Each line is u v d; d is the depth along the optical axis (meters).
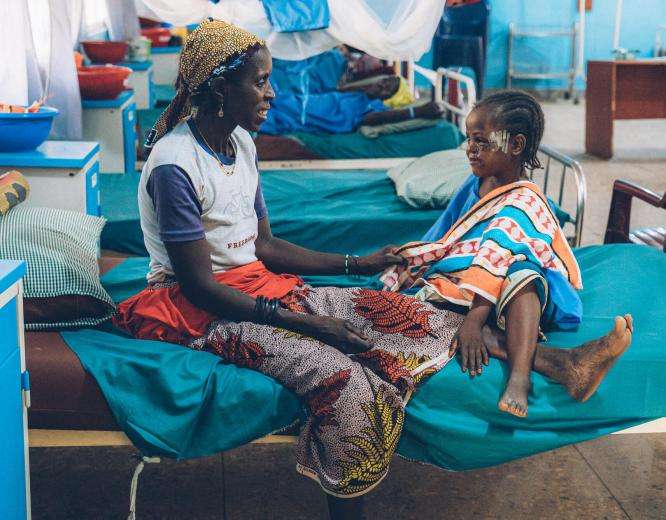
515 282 2.07
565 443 2.11
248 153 2.26
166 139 2.09
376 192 4.08
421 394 2.07
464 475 2.64
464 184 2.47
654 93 7.73
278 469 2.66
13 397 1.85
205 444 2.06
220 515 2.41
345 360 2.04
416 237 3.63
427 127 5.24
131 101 4.69
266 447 2.79
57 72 3.62
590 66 7.80
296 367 2.03
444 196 3.70
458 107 5.95
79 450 2.74
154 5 4.49
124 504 2.45
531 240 2.15
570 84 10.95
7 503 1.83
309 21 4.18
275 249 2.42
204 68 2.05
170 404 2.01
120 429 2.06
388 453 2.00
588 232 5.39
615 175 7.00
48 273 2.24
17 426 1.88
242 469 2.66
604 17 10.95
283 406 2.05
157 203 2.06
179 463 2.68
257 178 2.32
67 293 2.25
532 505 2.50
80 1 5.36
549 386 2.07
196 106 2.11
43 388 2.03
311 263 2.41
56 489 2.51
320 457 2.00
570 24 10.88
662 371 2.12
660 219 5.64
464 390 2.06
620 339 1.93
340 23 4.23
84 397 2.03
